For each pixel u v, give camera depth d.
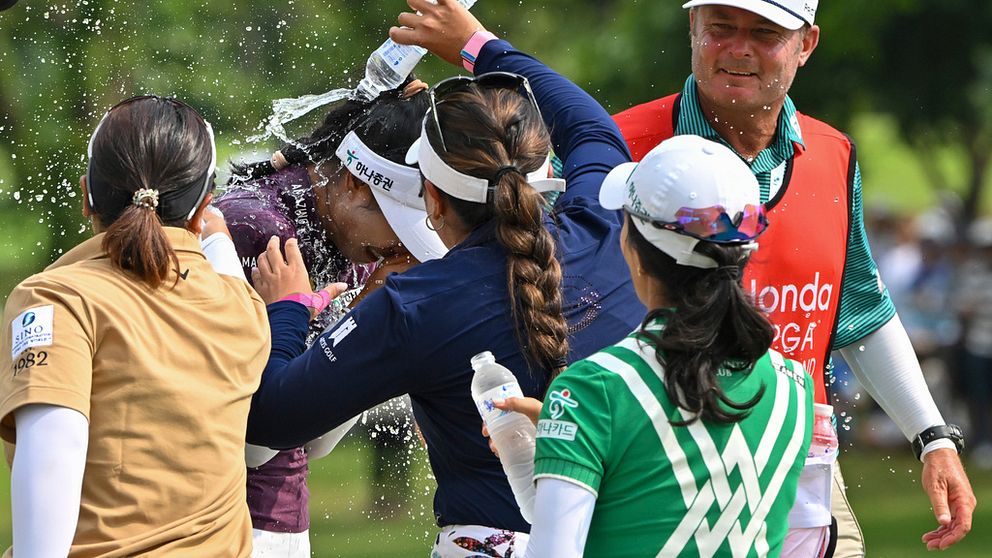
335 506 38.56
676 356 9.58
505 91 11.55
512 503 11.12
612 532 9.62
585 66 47.78
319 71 39.31
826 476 13.73
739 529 9.71
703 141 10.20
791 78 14.56
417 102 13.09
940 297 53.22
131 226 10.32
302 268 12.30
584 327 11.23
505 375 10.58
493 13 52.28
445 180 11.20
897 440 52.66
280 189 13.41
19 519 9.51
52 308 9.98
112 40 38.56
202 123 11.12
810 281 14.85
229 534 10.55
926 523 39.34
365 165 12.95
